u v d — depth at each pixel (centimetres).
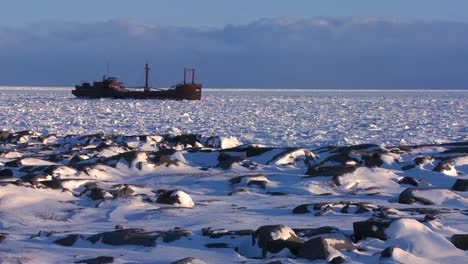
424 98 14888
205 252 1247
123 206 1802
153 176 2570
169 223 1582
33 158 2870
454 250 1222
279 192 2209
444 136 4794
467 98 14788
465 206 1856
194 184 2411
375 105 10381
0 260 1174
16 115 7006
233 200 2025
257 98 14150
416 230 1285
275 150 2950
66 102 10419
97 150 3266
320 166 2461
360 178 2350
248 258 1213
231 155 2977
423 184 2300
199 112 7975
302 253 1182
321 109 9012
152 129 5350
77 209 1798
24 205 1809
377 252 1184
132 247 1306
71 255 1230
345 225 1502
